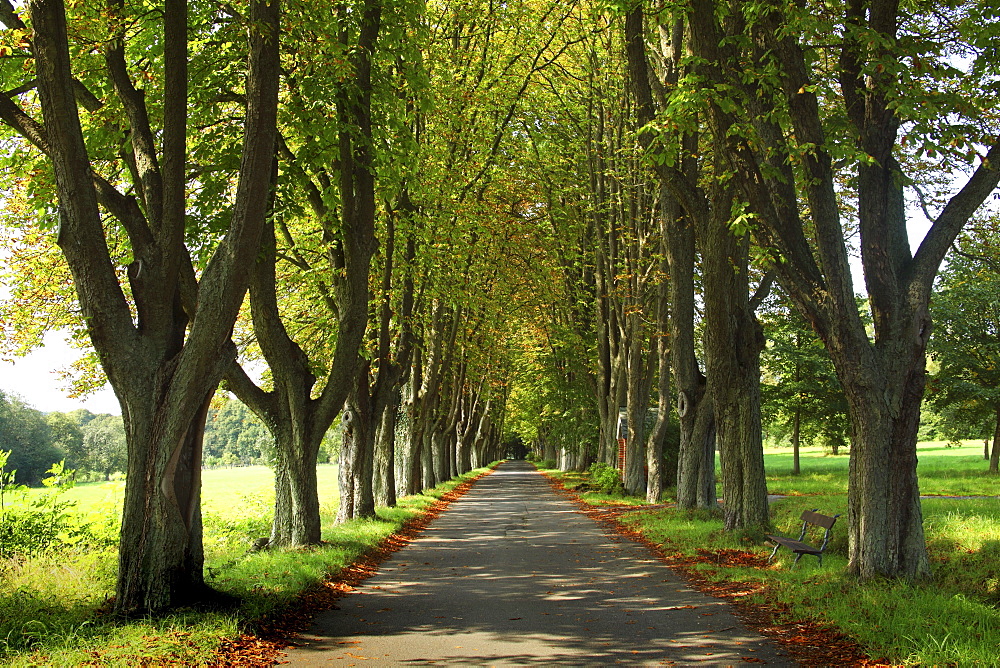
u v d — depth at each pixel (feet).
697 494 65.21
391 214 62.69
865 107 33.76
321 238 56.08
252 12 29.09
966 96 33.73
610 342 100.12
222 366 28.63
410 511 75.51
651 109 51.39
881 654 22.13
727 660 23.02
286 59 45.14
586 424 121.80
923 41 32.96
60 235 26.71
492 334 122.42
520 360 159.02
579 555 47.06
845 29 32.91
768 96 35.24
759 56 35.45
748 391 50.24
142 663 20.93
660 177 51.06
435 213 71.61
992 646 21.77
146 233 28.43
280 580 33.19
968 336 109.91
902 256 32.94
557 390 126.62
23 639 23.11
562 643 25.41
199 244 41.75
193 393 27.91
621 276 87.04
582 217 102.17
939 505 54.49
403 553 48.80
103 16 30.81
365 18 42.91
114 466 172.55
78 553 39.86
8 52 30.45
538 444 319.68
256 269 42.60
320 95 38.58
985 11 31.83
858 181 34.24
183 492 28.19
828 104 40.65
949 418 126.62
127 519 27.37
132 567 27.09
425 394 95.81
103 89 37.99
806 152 32.53
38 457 144.05
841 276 32.37
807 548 36.91
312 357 62.08
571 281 112.88
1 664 20.27
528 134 90.53
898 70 30.32
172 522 27.53
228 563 38.81
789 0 31.68
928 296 32.58
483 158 78.69
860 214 33.17
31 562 34.96
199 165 41.34
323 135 40.11
